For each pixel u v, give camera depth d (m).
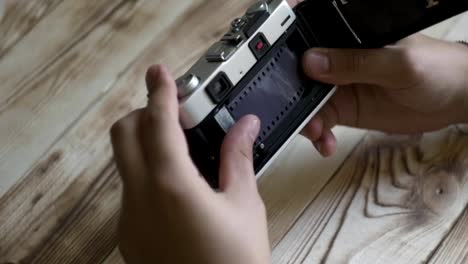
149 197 0.44
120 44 0.76
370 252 0.58
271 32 0.50
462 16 0.73
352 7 0.50
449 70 0.58
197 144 0.49
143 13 0.78
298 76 0.54
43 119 0.71
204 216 0.43
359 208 0.61
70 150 0.68
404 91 0.58
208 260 0.43
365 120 0.65
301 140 0.66
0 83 0.74
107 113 0.71
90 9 0.78
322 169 0.64
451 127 0.65
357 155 0.64
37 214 0.64
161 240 0.44
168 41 0.75
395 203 0.61
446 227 0.59
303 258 0.58
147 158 0.45
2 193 0.66
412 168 0.63
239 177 0.47
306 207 0.61
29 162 0.68
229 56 0.49
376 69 0.54
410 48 0.54
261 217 0.46
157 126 0.44
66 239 0.62
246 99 0.51
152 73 0.47
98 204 0.64
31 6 0.79
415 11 0.47
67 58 0.75
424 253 0.57
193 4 0.78
